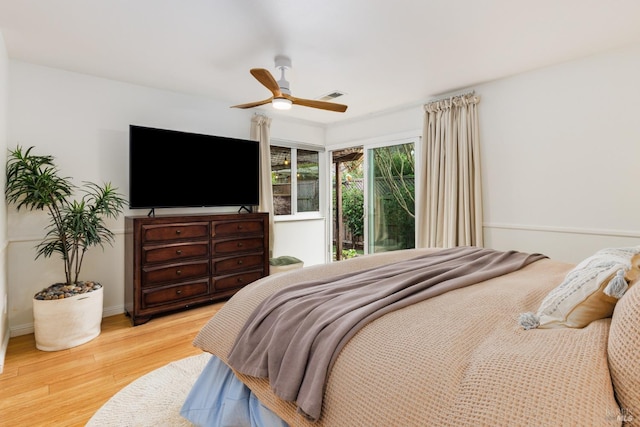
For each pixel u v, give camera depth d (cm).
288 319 122
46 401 185
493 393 73
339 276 170
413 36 237
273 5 199
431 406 76
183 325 297
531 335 96
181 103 369
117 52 263
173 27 225
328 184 525
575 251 284
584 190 278
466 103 339
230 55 269
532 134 305
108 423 165
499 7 202
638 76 252
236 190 393
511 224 321
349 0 193
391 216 441
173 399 184
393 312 117
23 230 279
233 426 138
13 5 198
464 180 339
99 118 317
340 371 95
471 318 111
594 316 96
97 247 317
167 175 337
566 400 66
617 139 262
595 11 207
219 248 348
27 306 282
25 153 271
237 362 126
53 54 266
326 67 293
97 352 244
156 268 306
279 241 472
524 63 286
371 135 457
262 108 427
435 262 189
